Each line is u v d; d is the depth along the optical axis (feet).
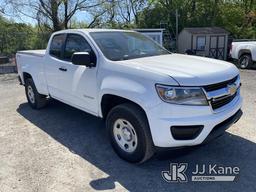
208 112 11.51
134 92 11.97
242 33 109.70
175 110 11.15
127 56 14.56
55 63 17.66
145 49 16.07
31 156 14.19
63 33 17.44
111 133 13.64
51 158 13.94
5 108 22.88
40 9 79.30
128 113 12.32
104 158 13.83
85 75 14.97
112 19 96.02
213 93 11.64
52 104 23.20
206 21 107.76
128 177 12.16
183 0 106.83
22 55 22.00
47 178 12.18
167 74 11.46
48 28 82.58
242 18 110.11
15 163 13.52
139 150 12.30
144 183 11.71
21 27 78.23
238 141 15.24
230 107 12.53
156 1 108.47
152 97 11.44
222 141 15.25
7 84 34.40
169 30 107.76
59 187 11.51
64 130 17.58
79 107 16.25
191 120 11.20
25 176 12.38
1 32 60.70
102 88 13.57
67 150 14.79
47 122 19.10
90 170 12.76
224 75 12.37
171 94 11.14
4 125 18.75
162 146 11.62
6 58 54.95
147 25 109.60
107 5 86.79
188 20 107.76
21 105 23.59
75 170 12.78
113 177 12.17
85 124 18.54
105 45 14.79
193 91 11.21
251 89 28.27
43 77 19.42
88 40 15.19
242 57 48.16
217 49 85.92
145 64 12.94
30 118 20.04
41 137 16.57
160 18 108.47
